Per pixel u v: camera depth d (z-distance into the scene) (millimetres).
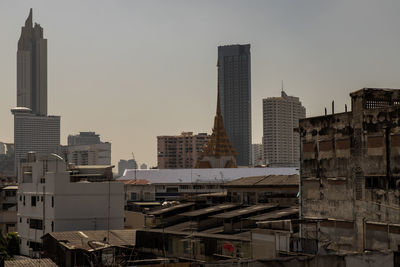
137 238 59312
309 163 45438
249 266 31219
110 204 87438
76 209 85562
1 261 53312
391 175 38094
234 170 187375
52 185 85438
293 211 59250
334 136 43031
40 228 88562
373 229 39250
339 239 41938
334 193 42812
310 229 44375
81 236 64875
